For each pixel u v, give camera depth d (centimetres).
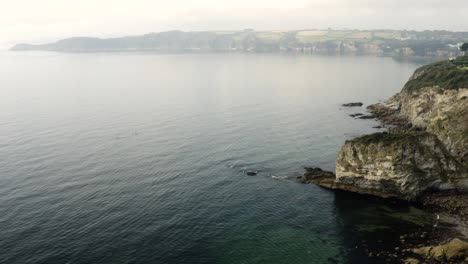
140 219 5297
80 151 8025
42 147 8244
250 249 4728
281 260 4534
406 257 4497
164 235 4934
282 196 6184
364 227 5266
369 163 6181
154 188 6297
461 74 9525
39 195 5912
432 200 5922
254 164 7519
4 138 8888
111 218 5294
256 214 5588
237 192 6281
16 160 7406
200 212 5575
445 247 4459
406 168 5966
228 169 7231
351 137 9469
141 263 4362
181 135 9369
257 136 9419
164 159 7650
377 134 6525
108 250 4566
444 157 6259
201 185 6488
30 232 4888
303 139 9250
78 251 4525
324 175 6875
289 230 5191
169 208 5644
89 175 6738
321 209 5784
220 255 4588
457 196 5938
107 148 8262
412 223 5325
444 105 8988
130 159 7600
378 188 6250
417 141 6147
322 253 4678
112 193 6062
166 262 4400
